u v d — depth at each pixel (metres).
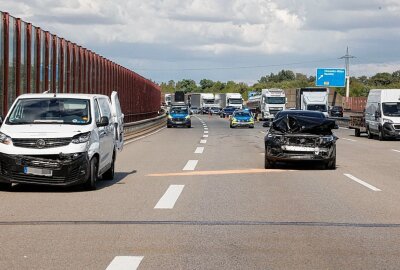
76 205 10.65
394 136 34.97
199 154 23.72
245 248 7.39
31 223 8.90
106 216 9.55
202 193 12.41
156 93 81.19
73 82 30.53
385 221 9.37
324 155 17.58
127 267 6.42
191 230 8.48
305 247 7.48
